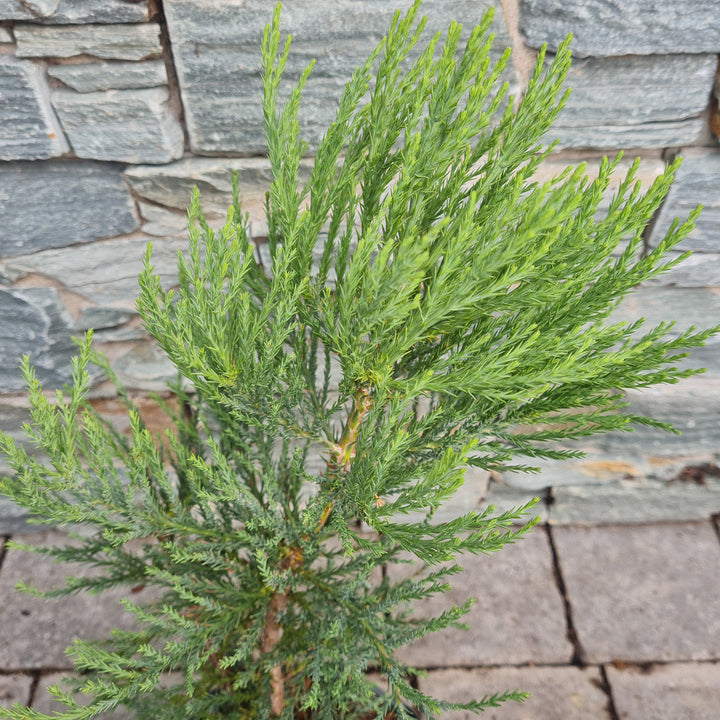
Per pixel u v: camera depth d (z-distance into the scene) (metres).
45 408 0.58
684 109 0.78
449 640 1.07
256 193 0.84
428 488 0.48
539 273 0.47
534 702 1.01
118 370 0.99
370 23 0.72
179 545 0.75
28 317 0.93
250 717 0.76
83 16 0.70
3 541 1.17
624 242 0.87
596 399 0.54
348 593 0.66
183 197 0.84
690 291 0.93
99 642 0.76
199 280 0.50
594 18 0.72
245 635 0.68
